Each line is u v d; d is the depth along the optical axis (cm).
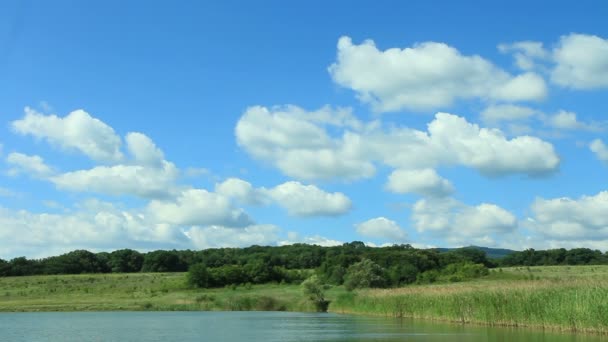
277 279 18600
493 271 17788
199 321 9462
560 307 6009
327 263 18625
